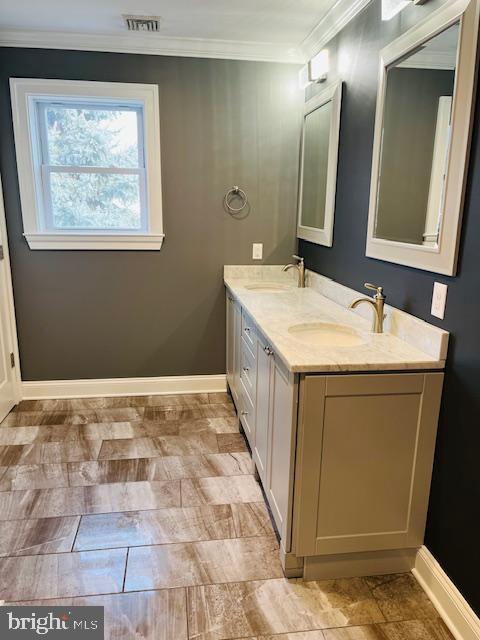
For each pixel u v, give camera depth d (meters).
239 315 2.80
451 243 1.54
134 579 1.76
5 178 3.04
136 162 3.24
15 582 1.74
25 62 2.92
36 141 3.07
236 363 2.98
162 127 3.12
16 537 1.97
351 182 2.41
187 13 2.54
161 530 2.03
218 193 3.28
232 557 1.88
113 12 2.54
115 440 2.81
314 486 1.67
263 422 2.13
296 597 1.70
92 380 3.45
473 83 1.41
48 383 3.40
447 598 1.61
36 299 3.26
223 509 2.17
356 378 1.59
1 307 3.07
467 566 1.52
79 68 2.97
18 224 3.13
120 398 3.44
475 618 1.48
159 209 3.22
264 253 3.43
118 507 2.18
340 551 1.75
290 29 2.75
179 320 3.45
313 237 2.99
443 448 1.65
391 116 1.96
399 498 1.73
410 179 1.79
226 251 3.38
